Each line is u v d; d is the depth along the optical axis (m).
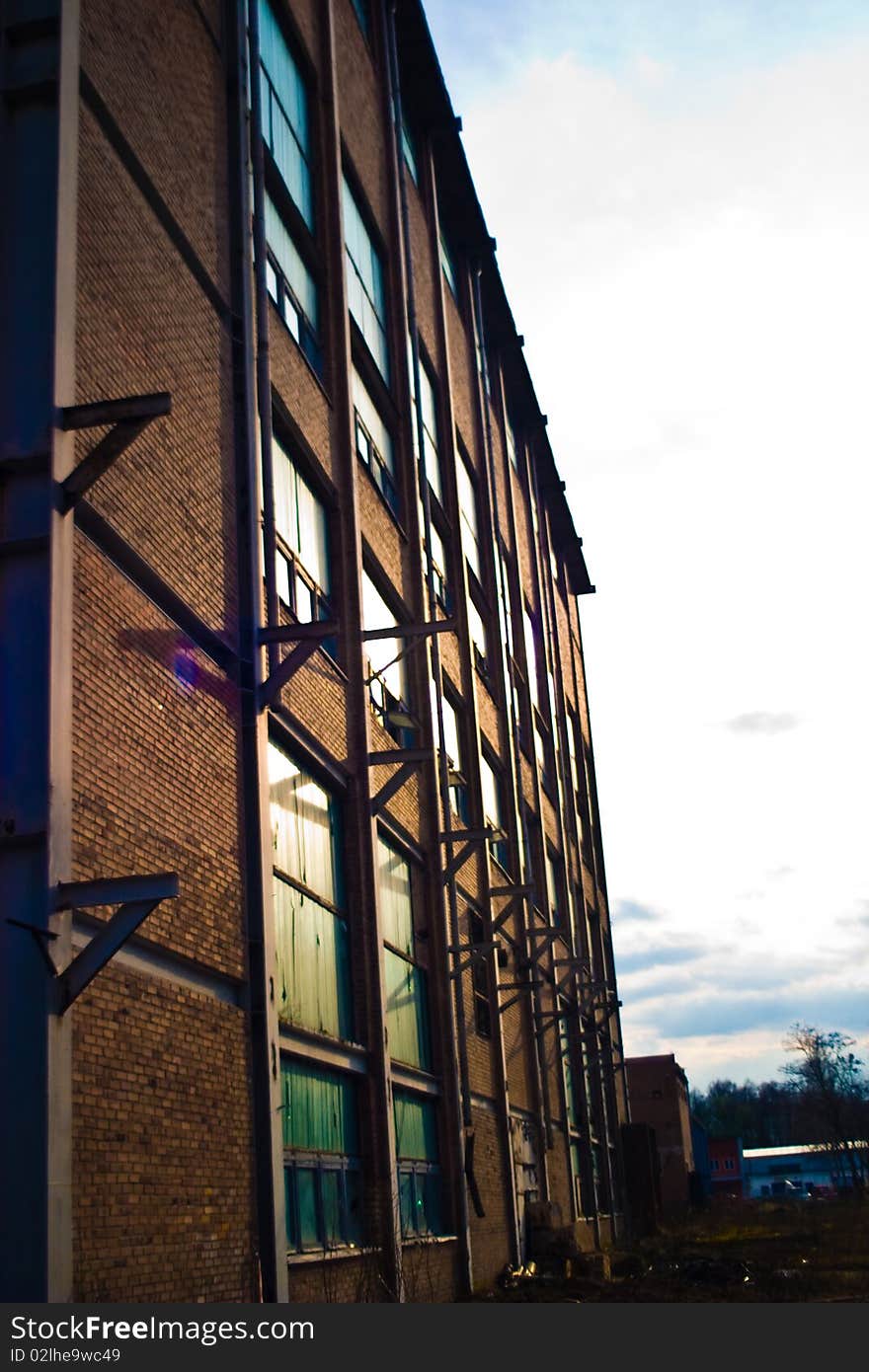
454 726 28.05
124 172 13.00
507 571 39.47
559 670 48.78
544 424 47.34
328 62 22.23
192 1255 11.27
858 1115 94.19
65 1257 9.07
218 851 13.23
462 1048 23.75
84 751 10.53
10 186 11.00
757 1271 24.91
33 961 9.38
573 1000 42.38
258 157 17.16
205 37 16.20
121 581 11.69
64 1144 9.24
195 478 13.88
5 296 10.70
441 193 34.62
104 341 11.91
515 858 33.19
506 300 40.03
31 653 9.85
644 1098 76.81
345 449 20.14
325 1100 16.27
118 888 9.48
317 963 16.55
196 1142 11.72
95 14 12.62
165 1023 11.48
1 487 10.25
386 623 22.83
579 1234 33.97
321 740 17.48
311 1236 14.87
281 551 17.19
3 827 9.58
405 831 21.62
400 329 25.95
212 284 15.16
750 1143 185.75
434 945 22.83
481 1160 24.70
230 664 14.32
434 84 31.41
